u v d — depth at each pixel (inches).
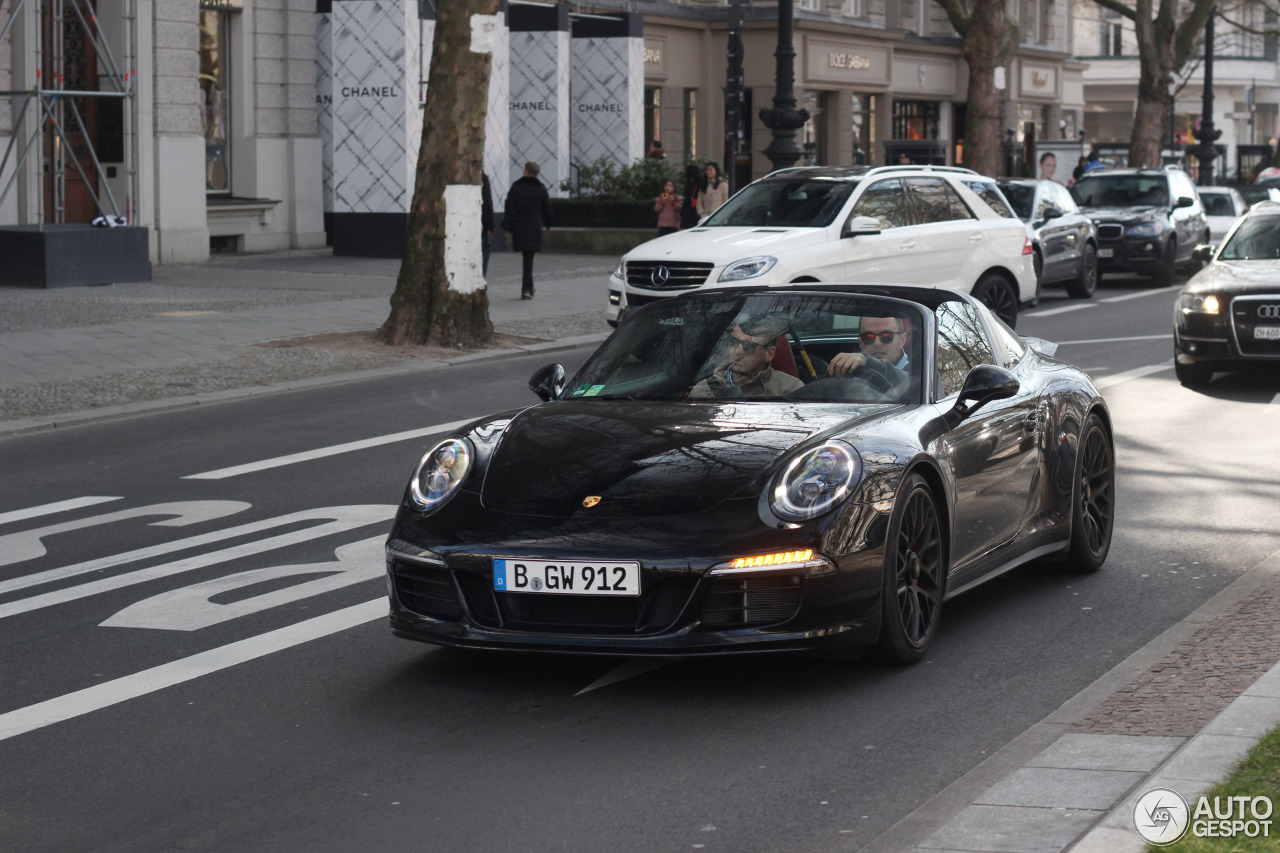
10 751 220.2
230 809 195.9
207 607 300.2
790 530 228.4
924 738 217.8
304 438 502.0
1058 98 2429.9
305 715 233.8
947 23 2142.0
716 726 224.5
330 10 1314.0
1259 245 621.0
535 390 290.0
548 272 1131.9
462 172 721.6
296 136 1302.9
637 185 1374.3
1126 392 582.2
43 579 327.6
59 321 791.1
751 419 255.6
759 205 712.4
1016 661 255.9
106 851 183.5
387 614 292.0
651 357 286.7
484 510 239.3
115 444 501.7
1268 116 3501.5
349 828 188.7
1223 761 183.6
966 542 270.4
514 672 253.8
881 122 1991.9
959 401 271.6
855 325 282.7
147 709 238.5
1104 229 1102.4
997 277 748.6
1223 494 392.8
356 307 872.3
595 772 206.2
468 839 184.2
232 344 716.0
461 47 716.0
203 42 1254.9
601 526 230.4
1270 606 273.1
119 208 1157.1
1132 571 319.3
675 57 1740.9
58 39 1028.5
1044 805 179.3
